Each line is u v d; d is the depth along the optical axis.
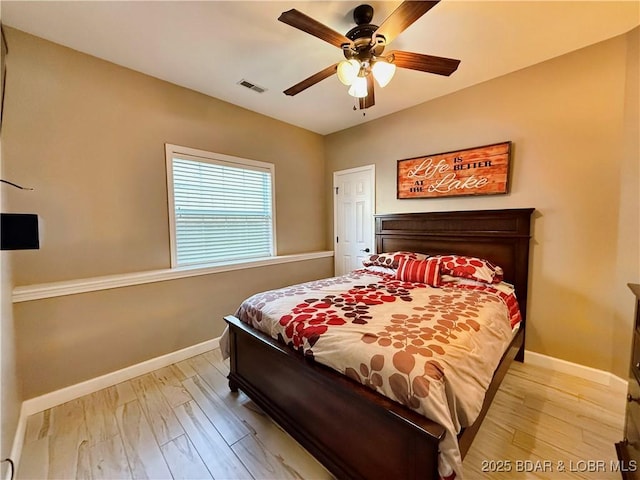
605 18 1.85
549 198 2.38
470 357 1.38
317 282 2.66
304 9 1.76
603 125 2.12
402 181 3.35
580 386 2.17
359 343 1.39
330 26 1.92
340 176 4.11
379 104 3.18
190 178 2.87
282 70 2.47
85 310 2.15
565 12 1.79
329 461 1.42
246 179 3.37
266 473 1.47
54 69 2.06
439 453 1.06
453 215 2.88
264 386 1.88
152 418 1.88
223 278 3.01
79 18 1.81
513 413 1.87
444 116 2.97
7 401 1.49
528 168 2.47
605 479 1.40
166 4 1.70
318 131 4.13
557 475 1.43
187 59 2.30
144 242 2.55
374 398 1.22
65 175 2.12
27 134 1.96
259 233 3.54
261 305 2.03
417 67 1.83
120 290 2.32
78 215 2.19
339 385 1.33
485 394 1.51
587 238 2.22
